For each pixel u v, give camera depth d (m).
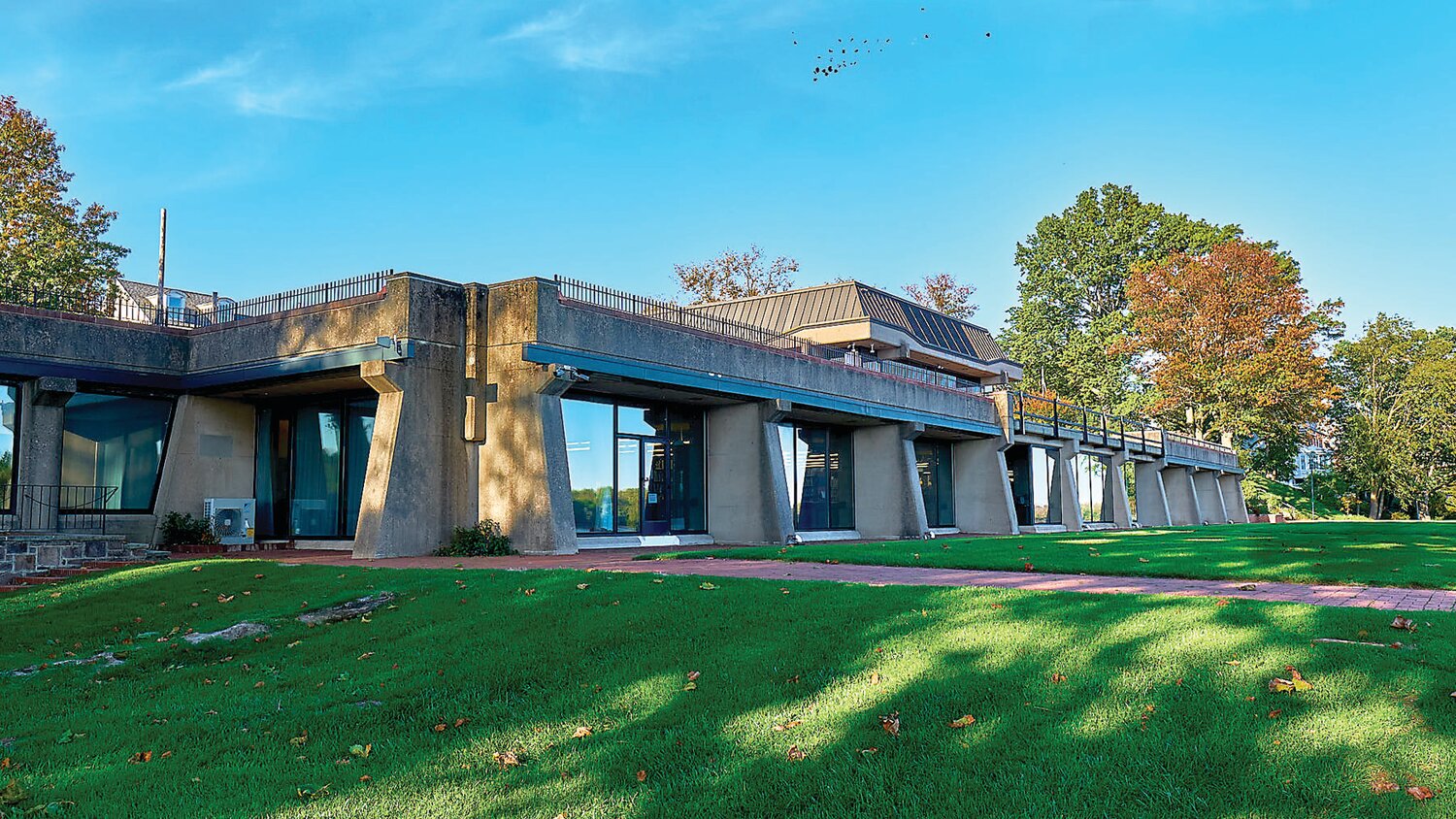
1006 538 21.44
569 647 8.57
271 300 20.75
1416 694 6.09
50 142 34.97
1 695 8.49
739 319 41.44
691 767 5.95
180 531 20.50
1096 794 5.21
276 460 22.55
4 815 5.53
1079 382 69.19
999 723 6.18
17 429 19.00
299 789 5.89
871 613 8.95
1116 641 7.53
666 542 23.05
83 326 19.78
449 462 19.36
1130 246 71.06
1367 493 78.62
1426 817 4.74
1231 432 60.41
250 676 8.72
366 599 11.54
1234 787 5.16
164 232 35.72
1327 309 67.38
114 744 6.89
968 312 70.12
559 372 18.52
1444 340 80.81
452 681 7.92
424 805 5.59
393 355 18.22
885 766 5.73
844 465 29.86
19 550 15.45
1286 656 6.89
